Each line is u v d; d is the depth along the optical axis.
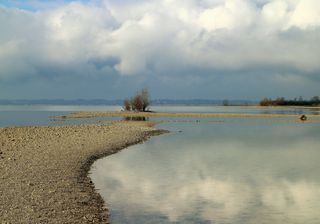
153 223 15.05
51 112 139.50
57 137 42.44
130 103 128.38
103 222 14.84
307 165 28.03
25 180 20.27
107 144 37.88
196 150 36.09
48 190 18.50
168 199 18.47
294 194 19.69
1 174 21.61
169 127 65.31
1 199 16.52
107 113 112.81
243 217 16.03
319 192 20.16
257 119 91.62
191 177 23.48
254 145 40.53
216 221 15.46
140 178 23.09
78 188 19.52
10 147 33.50
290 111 150.25
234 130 60.19
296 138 48.41
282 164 28.48
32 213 14.84
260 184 21.81
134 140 43.00
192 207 17.27
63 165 25.30
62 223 14.02
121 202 17.81
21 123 74.62
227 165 27.88
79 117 96.62
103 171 25.14
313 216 16.25
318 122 81.94
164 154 33.25
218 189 20.61
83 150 32.84
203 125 71.00
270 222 15.45
